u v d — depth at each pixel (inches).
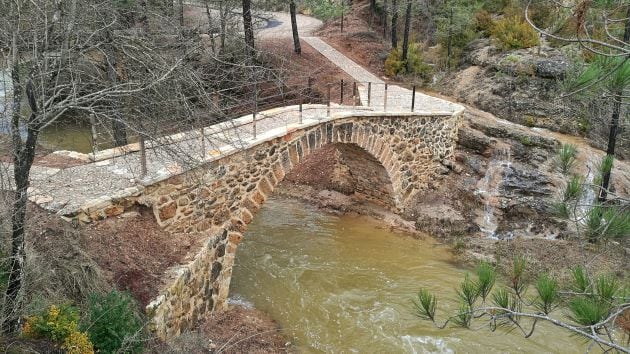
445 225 666.2
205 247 413.1
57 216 339.3
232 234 468.4
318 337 448.5
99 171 415.5
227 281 465.7
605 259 512.4
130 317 293.3
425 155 719.1
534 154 716.0
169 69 285.4
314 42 1152.2
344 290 526.9
